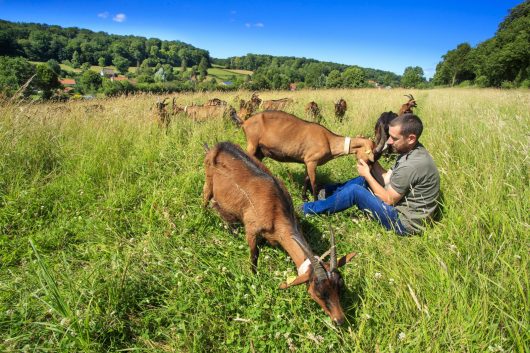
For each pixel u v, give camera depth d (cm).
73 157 529
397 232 381
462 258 298
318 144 504
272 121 532
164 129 682
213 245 374
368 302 284
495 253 287
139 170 525
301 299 299
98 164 498
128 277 305
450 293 269
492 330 238
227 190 372
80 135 598
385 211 387
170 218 408
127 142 600
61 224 386
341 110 1066
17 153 490
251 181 352
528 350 217
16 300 285
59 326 249
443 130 642
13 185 438
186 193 459
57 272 313
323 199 455
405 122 366
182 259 342
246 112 1002
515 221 323
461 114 906
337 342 262
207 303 287
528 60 4484
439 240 326
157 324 277
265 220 327
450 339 238
